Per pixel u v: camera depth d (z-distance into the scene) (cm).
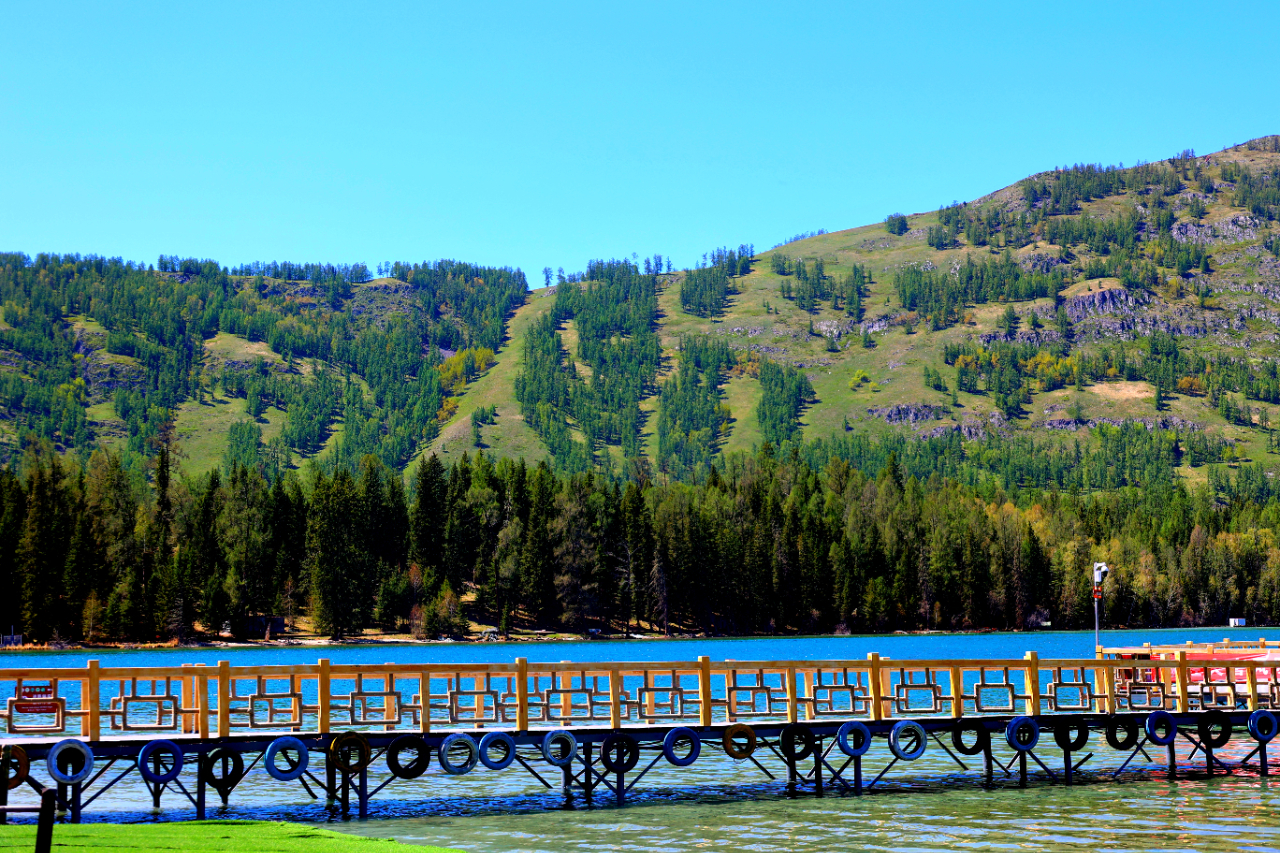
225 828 2084
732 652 11269
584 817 2486
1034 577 16875
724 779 2998
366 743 2522
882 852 2112
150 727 2436
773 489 19238
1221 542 18975
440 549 15438
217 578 12500
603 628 15338
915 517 18312
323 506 13988
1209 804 2589
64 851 1795
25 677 2328
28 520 11812
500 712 2664
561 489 17062
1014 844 2172
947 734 3950
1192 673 3638
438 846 2177
